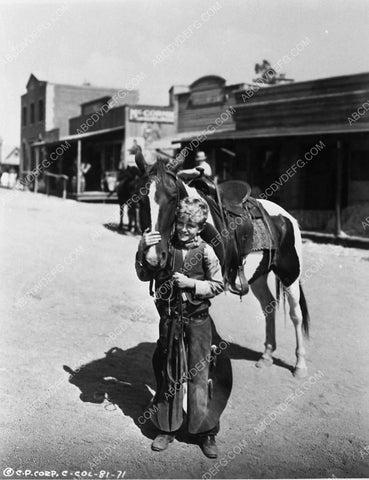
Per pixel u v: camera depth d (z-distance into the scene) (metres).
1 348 5.76
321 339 6.48
